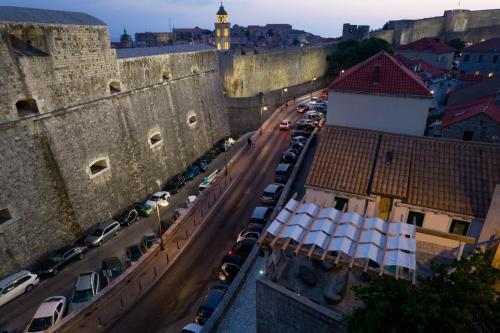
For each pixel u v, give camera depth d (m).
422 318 9.86
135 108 42.50
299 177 37.16
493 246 15.86
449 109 42.16
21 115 29.19
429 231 19.62
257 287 16.70
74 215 33.34
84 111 34.75
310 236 16.52
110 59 37.66
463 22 113.06
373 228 17.03
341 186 23.69
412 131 31.16
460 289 10.59
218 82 66.31
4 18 27.62
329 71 80.38
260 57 70.62
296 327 15.94
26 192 29.17
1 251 27.19
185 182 47.94
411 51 70.44
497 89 42.38
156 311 23.30
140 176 43.03
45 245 30.58
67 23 32.88
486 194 21.19
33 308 24.70
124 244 33.09
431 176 22.72
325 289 16.89
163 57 48.03
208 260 28.45
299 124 55.38
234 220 33.94
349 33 101.75
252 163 46.91
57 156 31.88
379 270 14.80
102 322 22.41
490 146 23.23
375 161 24.48
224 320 19.31
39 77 29.89
